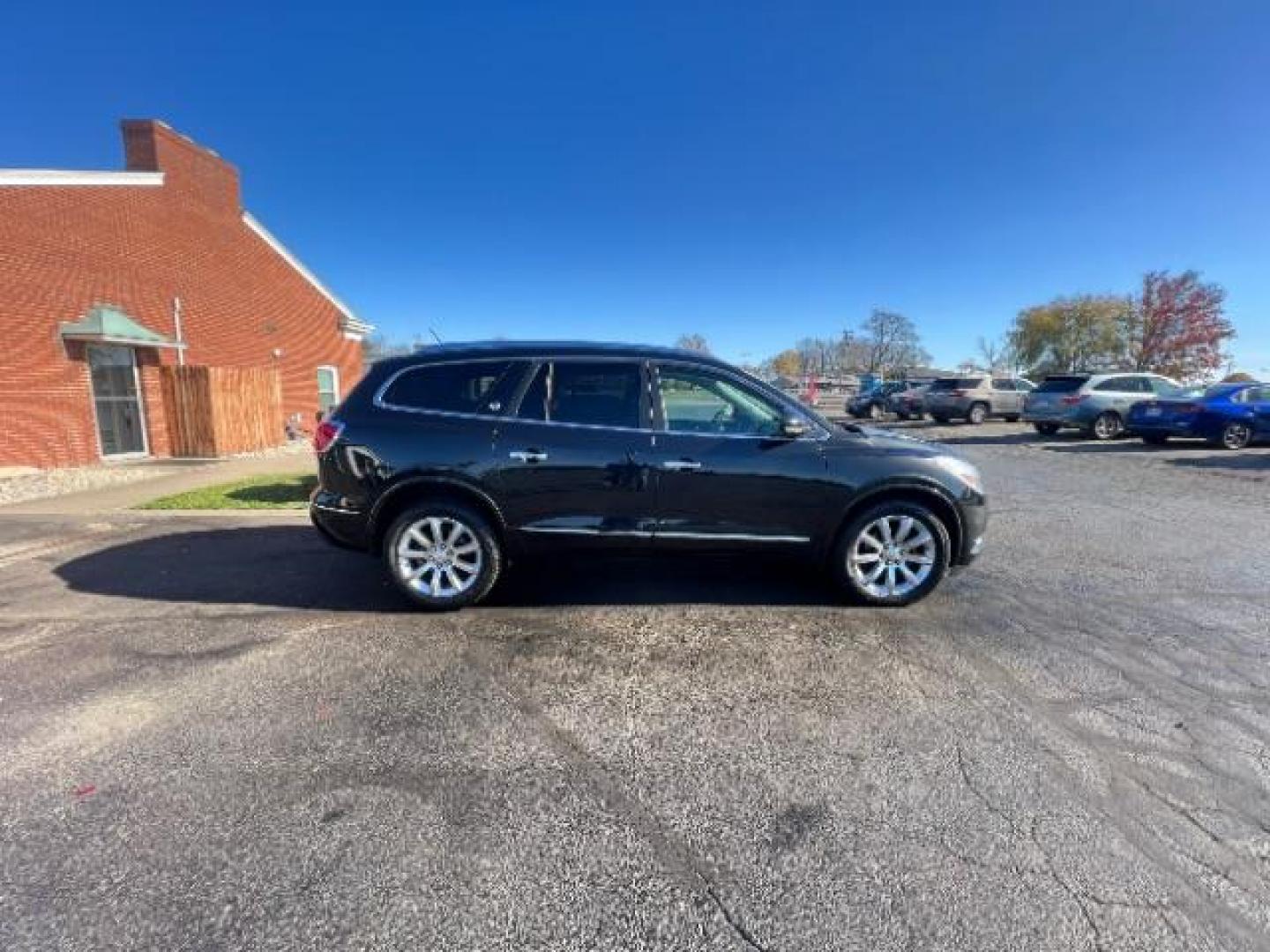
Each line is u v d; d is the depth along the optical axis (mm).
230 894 1956
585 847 2166
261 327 15984
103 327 10766
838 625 4074
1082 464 11789
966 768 2607
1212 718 2994
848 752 2717
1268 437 14023
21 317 10297
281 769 2574
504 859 2111
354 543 4277
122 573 5098
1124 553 5770
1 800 2369
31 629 3980
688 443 4188
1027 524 6859
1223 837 2230
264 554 5609
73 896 1937
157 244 12805
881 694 3207
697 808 2365
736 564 5281
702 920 1888
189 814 2301
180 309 13414
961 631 3984
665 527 4227
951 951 1792
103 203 11641
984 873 2068
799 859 2127
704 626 4055
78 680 3316
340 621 4113
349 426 4199
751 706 3086
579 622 4102
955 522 4379
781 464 4211
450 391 4254
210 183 14227
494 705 3086
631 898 1963
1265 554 5727
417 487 4207
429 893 1971
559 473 4152
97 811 2314
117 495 8156
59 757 2639
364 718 2959
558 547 4262
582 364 4277
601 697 3166
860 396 28469
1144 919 1896
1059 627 4062
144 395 12297
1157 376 16797
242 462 11852
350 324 19562
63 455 10914
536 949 1788
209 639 3834
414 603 4266
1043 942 1819
